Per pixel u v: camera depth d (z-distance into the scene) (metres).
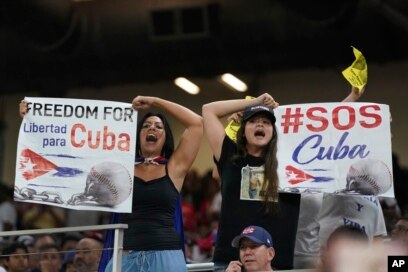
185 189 21.36
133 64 20.30
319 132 10.51
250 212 10.27
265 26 19.02
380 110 10.41
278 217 10.25
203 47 19.69
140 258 10.00
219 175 10.67
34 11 19.17
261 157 10.30
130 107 10.38
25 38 19.83
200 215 20.62
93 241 13.39
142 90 24.31
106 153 10.29
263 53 19.41
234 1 19.12
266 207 10.20
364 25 18.44
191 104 23.92
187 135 10.45
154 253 10.01
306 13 18.02
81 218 20.66
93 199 10.24
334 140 10.47
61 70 20.94
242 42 19.34
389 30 18.59
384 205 14.80
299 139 10.54
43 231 9.73
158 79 20.86
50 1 19.25
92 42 20.06
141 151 10.39
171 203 10.22
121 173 10.24
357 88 10.93
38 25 19.44
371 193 10.35
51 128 10.38
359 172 10.37
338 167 10.41
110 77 20.80
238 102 10.76
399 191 16.44
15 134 25.20
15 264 13.62
